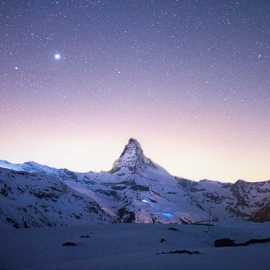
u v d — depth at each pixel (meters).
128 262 37.41
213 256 38.66
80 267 36.12
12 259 55.62
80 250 63.56
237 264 32.56
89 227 102.94
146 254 45.91
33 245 67.31
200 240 82.25
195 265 32.91
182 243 75.94
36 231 92.00
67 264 40.19
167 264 34.38
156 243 73.38
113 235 82.81
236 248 48.06
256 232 95.19
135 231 91.19
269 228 104.56
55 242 71.19
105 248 66.12
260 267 30.47
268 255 38.41
